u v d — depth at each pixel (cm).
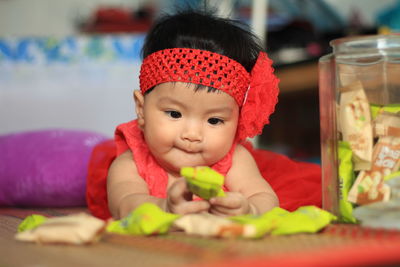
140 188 105
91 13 345
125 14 309
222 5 207
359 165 89
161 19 113
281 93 255
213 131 99
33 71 288
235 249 61
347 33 252
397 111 88
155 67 100
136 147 111
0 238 79
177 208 85
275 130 282
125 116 291
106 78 290
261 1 215
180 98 96
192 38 102
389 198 84
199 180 79
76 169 145
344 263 54
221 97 98
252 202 102
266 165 139
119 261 57
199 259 55
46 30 350
